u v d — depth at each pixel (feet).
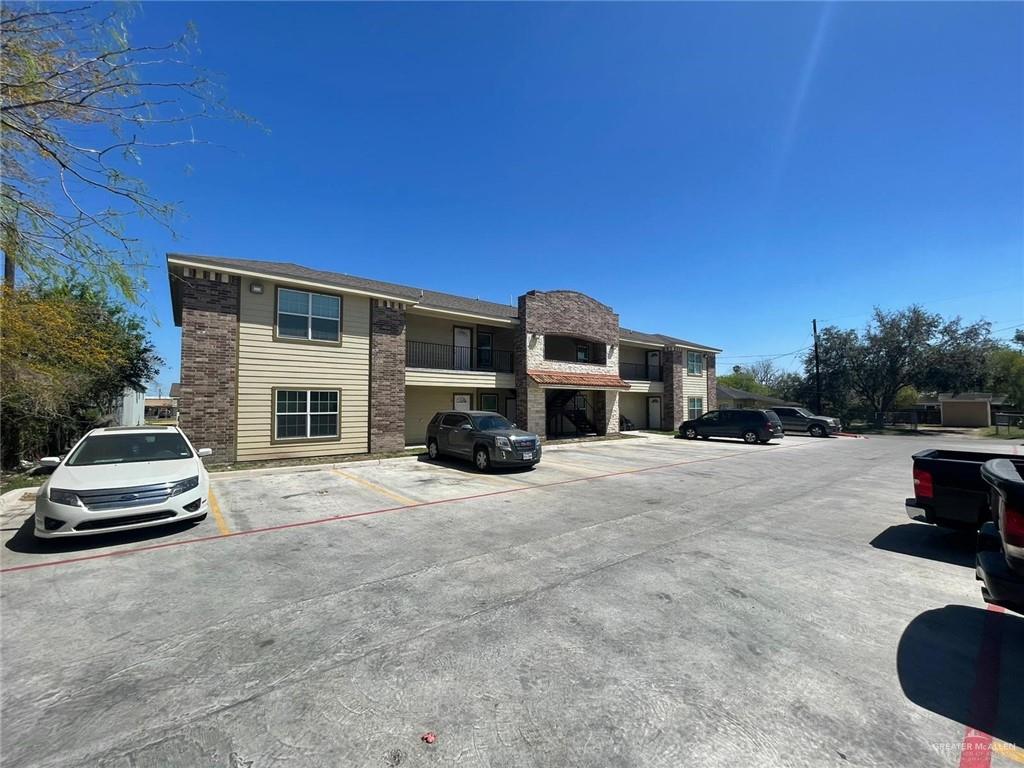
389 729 8.20
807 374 132.05
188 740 7.96
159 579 15.39
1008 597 10.18
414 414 64.39
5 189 15.08
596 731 8.14
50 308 27.50
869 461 49.52
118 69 14.38
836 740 7.95
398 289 64.64
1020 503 10.09
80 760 7.51
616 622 12.30
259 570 16.22
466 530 21.39
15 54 13.46
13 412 36.70
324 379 47.14
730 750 7.70
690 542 19.56
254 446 42.91
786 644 11.21
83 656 10.69
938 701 9.05
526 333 67.21
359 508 25.82
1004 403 139.23
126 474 20.08
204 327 40.73
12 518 23.20
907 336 113.80
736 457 51.93
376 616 12.68
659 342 95.14
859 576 15.67
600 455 52.80
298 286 45.78
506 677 9.78
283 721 8.43
